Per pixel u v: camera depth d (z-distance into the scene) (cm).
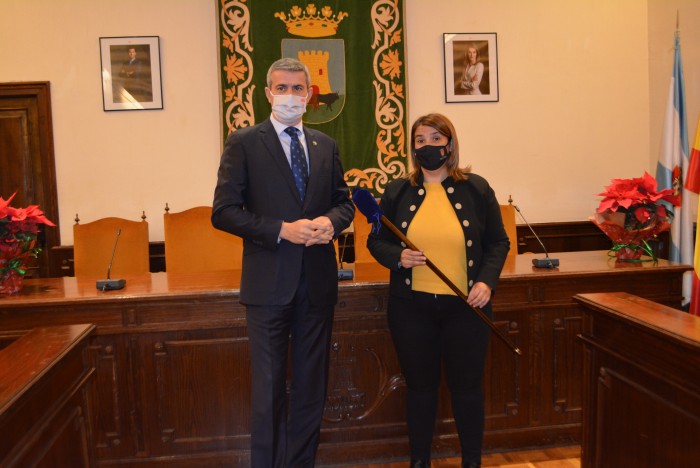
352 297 241
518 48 472
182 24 447
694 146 274
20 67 437
